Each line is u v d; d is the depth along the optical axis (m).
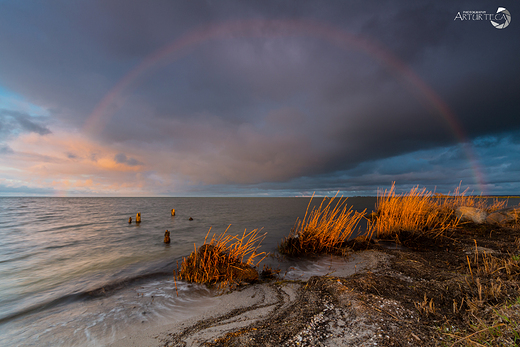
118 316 4.32
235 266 6.17
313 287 4.88
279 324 3.39
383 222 10.88
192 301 4.88
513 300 3.16
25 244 12.28
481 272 4.68
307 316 3.52
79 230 17.22
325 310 3.67
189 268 6.40
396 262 6.52
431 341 2.55
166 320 4.08
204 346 2.96
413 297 3.83
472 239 8.48
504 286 3.64
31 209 42.62
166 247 11.45
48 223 21.36
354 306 3.57
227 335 3.15
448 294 3.80
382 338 2.69
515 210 10.03
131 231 16.78
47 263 8.66
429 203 12.71
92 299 5.30
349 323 3.14
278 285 5.43
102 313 4.48
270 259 8.09
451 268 5.54
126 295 5.40
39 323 4.20
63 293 5.75
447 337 2.60
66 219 24.95
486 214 10.88
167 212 35.44
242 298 4.86
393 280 4.75
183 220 23.62
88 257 9.52
